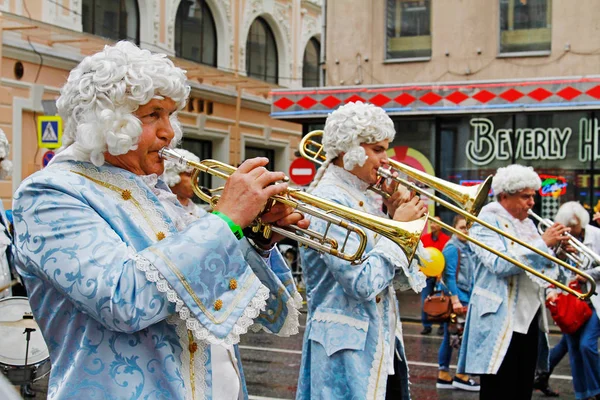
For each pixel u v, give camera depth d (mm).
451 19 15836
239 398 2641
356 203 4246
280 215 2734
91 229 2199
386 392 4297
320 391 4016
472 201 4422
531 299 5434
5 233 5305
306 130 16391
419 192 4391
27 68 16016
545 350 6027
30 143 16156
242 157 23250
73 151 2355
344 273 3846
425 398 7137
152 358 2271
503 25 15594
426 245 11188
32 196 2229
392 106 15391
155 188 2648
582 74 15039
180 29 21125
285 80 25109
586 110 14570
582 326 6586
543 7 15367
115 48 2340
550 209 15047
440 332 10648
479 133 15422
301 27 25859
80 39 16469
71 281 2139
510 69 15484
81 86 2287
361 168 4277
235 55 22844
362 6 16406
